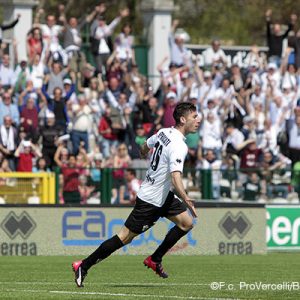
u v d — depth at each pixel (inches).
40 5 3454.7
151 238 1493.6
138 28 3602.4
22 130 1788.9
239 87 2177.7
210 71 2303.2
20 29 2217.0
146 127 1947.6
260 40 4047.7
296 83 2236.7
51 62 2049.7
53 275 1047.0
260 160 1989.4
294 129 2058.3
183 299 718.5
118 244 789.9
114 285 890.7
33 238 1428.4
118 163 1822.1
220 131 2057.1
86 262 789.9
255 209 1556.3
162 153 772.0
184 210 803.4
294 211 1626.5
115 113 1905.8
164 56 2412.6
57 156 1777.8
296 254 1553.9
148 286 876.0
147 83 2356.1
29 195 1528.1
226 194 1667.1
